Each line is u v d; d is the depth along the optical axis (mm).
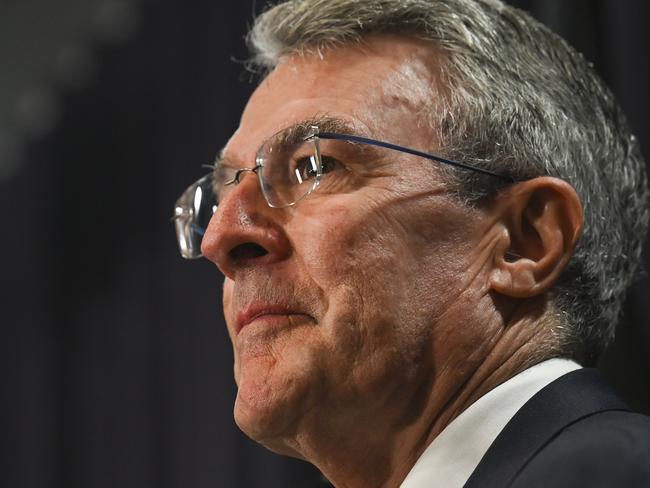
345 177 2521
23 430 7141
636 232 3008
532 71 2744
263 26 2988
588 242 2656
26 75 7414
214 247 2535
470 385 2449
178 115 6488
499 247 2525
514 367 2475
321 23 2748
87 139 7145
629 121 3756
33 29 7230
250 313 2494
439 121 2586
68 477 6840
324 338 2420
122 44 7039
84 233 7027
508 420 2369
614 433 2098
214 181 2840
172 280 6324
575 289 2611
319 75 2695
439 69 2648
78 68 7316
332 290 2424
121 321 6648
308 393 2416
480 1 2832
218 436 5812
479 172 2551
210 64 6270
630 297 3529
